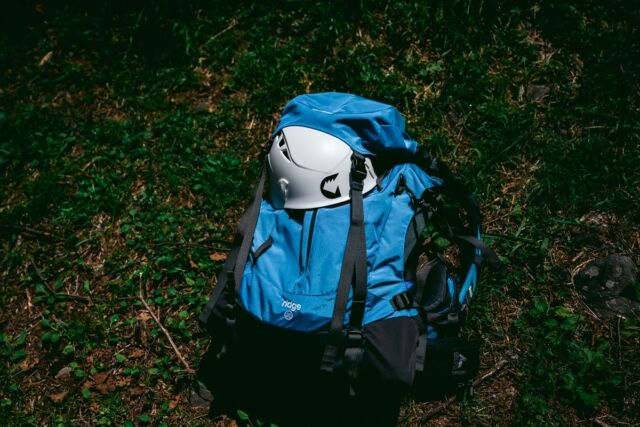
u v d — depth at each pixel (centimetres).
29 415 280
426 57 368
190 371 283
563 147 329
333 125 248
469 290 273
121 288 311
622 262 289
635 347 271
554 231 306
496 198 322
